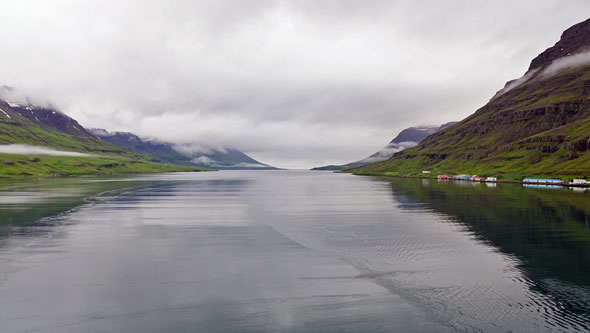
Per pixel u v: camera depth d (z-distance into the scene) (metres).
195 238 62.25
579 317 31.98
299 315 32.25
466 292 37.50
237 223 77.38
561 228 70.44
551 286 39.19
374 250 54.00
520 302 35.06
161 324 30.59
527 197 128.38
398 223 77.00
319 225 74.94
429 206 106.12
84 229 70.06
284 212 94.94
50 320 31.25
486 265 46.59
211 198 136.12
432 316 32.06
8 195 140.00
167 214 90.81
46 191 160.62
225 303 34.66
